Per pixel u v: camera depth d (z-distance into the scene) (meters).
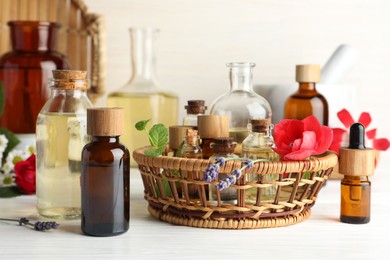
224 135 1.15
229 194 1.12
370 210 1.18
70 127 1.13
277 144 1.12
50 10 1.83
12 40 1.66
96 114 1.03
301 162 1.06
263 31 1.88
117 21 1.87
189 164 1.04
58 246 1.00
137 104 1.67
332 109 1.60
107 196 1.05
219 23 1.87
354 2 1.88
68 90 1.14
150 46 1.72
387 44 1.88
